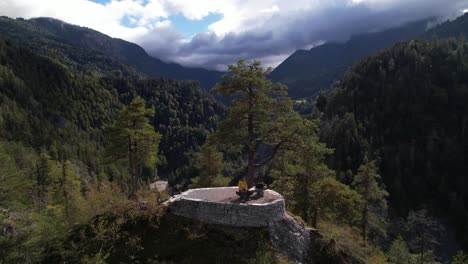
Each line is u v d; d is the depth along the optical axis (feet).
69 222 83.46
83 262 56.95
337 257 69.15
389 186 263.29
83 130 486.79
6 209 66.39
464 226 221.05
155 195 84.43
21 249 57.72
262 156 225.97
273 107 77.66
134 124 105.60
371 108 345.31
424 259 134.31
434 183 255.70
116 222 66.59
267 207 65.98
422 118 308.81
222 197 71.82
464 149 271.08
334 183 99.50
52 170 139.13
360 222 119.44
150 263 58.65
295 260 63.41
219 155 132.57
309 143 78.38
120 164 115.65
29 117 403.34
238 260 59.52
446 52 371.76
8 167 75.61
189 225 65.72
